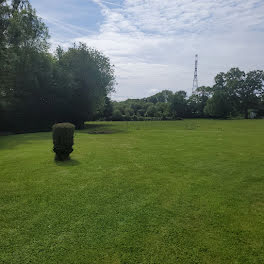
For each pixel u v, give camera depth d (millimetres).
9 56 16578
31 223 3238
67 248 2680
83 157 7684
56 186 4762
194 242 2807
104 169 6121
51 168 6168
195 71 81438
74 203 3922
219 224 3240
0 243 2768
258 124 31375
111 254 2582
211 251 2635
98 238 2881
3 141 12297
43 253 2590
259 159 7434
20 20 18406
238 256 2553
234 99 59656
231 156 7918
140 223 3262
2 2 17531
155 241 2824
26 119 23062
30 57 19969
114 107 57094
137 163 6840
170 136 14828
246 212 3623
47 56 23109
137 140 12703
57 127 6891
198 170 6086
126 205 3861
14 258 2502
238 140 12438
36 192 4422
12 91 20094
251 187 4789
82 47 26875
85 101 27125
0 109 20688
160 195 4316
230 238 2895
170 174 5699
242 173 5816
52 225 3186
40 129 24125
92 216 3459
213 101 56312
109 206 3814
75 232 3012
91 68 26797
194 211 3650
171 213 3576
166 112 60656
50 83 22141
